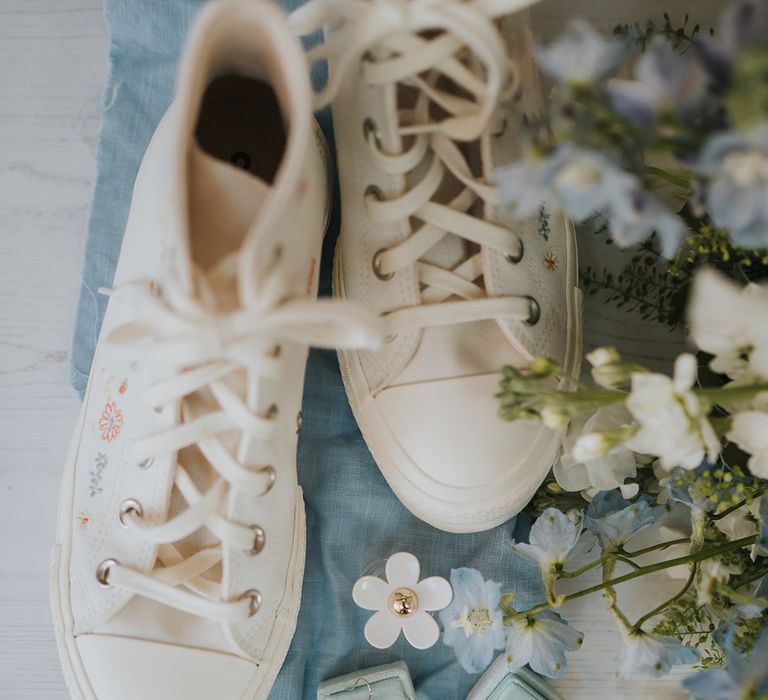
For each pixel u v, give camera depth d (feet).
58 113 1.69
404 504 1.46
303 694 1.53
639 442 1.08
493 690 1.51
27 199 1.68
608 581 1.31
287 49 1.13
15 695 1.60
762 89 0.88
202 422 1.27
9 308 1.67
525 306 1.37
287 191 1.11
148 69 1.62
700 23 1.65
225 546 1.30
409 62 1.23
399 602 1.50
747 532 1.33
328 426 1.58
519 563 1.56
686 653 1.35
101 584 1.34
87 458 1.40
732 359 1.10
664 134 1.01
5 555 1.62
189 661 1.33
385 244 1.38
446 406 1.37
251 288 1.09
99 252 1.60
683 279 1.44
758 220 0.96
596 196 1.00
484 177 1.35
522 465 1.38
